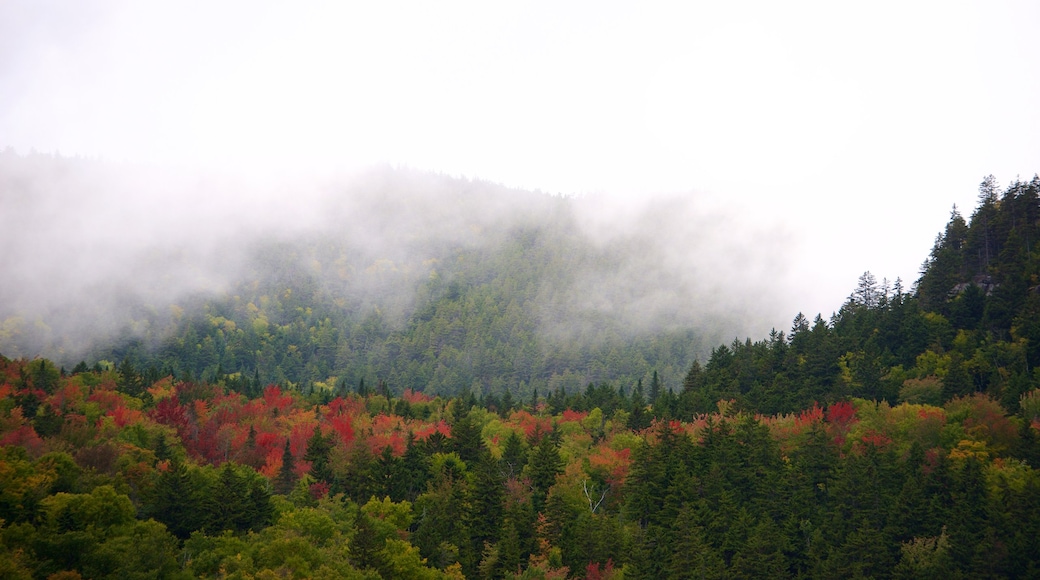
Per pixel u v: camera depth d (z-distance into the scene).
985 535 89.31
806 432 114.62
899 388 134.25
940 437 110.75
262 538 84.19
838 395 133.62
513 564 88.88
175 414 133.38
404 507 95.94
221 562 76.50
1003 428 108.81
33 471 83.56
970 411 114.75
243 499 92.00
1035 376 125.25
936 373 133.62
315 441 118.00
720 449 110.75
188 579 72.94
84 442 104.88
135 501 92.69
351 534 86.25
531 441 131.62
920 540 90.62
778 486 102.94
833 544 93.94
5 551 67.19
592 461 116.94
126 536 75.56
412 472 109.38
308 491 103.50
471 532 94.69
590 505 106.69
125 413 124.56
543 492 106.69
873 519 96.69
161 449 110.00
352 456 112.38
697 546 88.94
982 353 136.25
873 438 112.38
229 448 126.69
